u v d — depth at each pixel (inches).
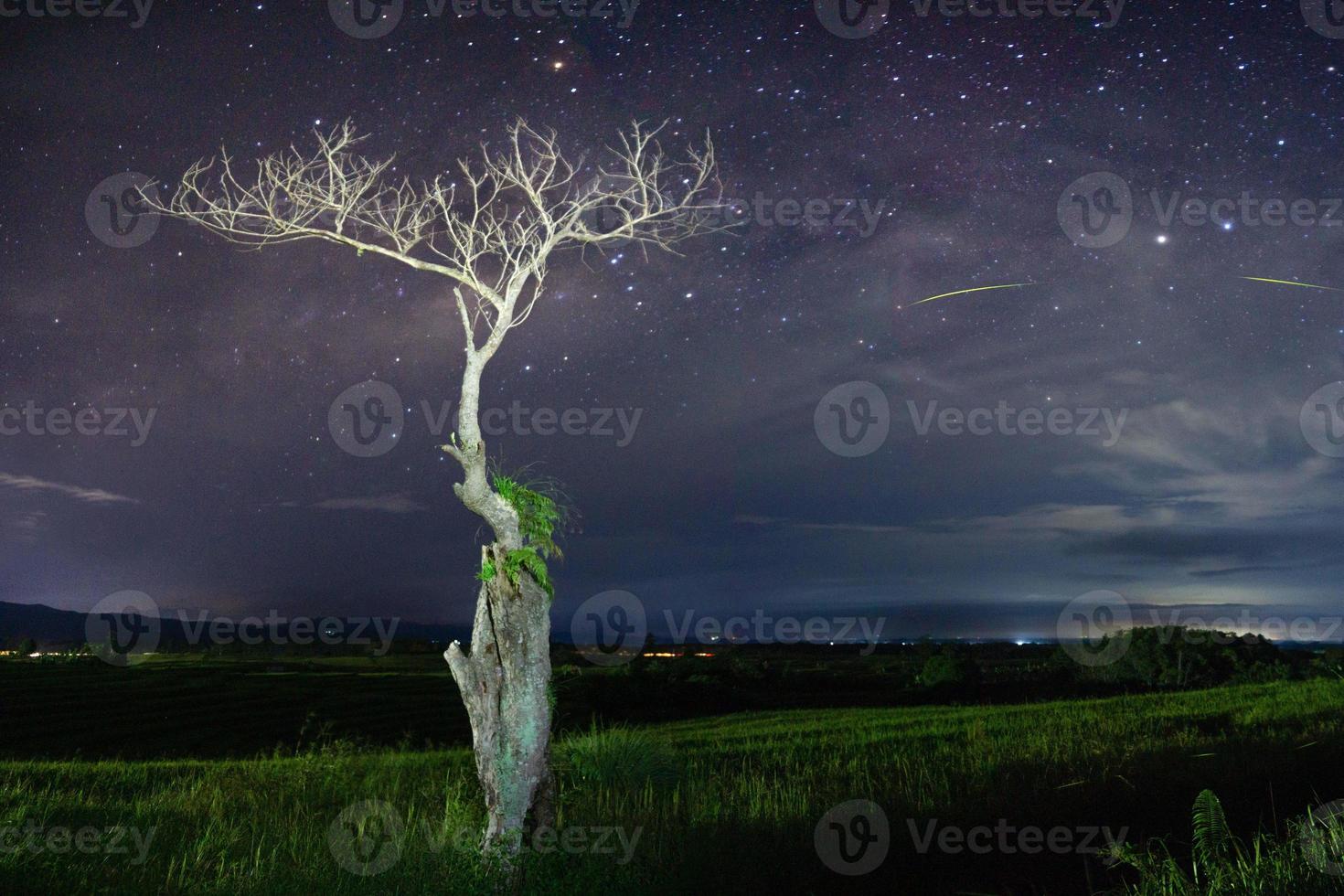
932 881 255.4
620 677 1505.9
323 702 1727.4
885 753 575.2
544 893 233.9
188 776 548.1
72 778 546.6
